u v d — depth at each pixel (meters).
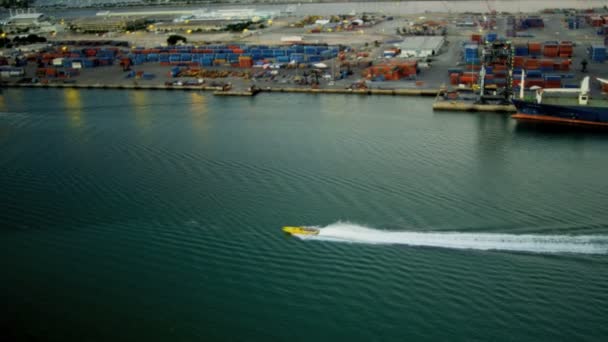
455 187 114.56
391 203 107.62
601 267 84.94
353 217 102.44
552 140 143.88
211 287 85.44
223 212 106.81
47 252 96.75
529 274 84.12
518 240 92.50
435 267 86.88
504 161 129.50
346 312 78.88
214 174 125.75
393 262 88.69
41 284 88.44
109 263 92.75
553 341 72.00
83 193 118.81
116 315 81.12
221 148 144.00
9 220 107.94
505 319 75.88
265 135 154.38
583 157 131.12
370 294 81.88
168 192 117.00
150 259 93.12
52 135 164.00
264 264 90.00
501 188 113.69
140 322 79.56
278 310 80.00
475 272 85.19
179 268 90.31
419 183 117.06
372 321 77.00
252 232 99.12
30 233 102.94
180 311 81.06
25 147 153.25
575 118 155.62
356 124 162.25
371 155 134.88
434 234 95.25
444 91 190.75
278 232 98.69
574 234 93.62
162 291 85.25
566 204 105.06
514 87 192.12
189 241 97.50
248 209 107.38
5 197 118.38
